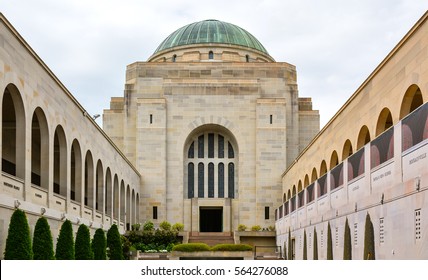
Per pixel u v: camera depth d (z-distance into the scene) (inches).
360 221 1120.8
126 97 2913.4
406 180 858.8
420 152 800.9
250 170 2792.8
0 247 897.5
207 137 2903.5
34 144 1701.5
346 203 1238.9
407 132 858.1
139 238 2276.1
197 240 2495.1
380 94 1077.8
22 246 871.1
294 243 2027.6
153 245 2228.1
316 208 1598.2
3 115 1365.7
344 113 1371.8
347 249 1204.5
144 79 2925.7
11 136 1482.5
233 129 2815.0
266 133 2792.8
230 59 3265.3
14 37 957.2
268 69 2972.4
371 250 1032.2
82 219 1461.6
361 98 1216.2
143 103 2805.1
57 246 1101.7
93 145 1614.2
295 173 2230.6
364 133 1232.2
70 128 1357.0
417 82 878.4
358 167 1143.0
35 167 1729.8
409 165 847.1
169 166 2792.8
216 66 2977.4
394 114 992.2
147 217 2723.9
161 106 2802.7
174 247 1993.1
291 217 2095.2
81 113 1471.5
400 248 880.9
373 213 1031.0
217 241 2504.9
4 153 1433.3
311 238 1672.0
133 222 2539.4
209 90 2847.0
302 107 3061.0
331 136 1521.9
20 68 991.0
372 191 1040.2
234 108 2837.1
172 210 2753.4
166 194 2765.7
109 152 1868.8
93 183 1624.0
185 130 2815.0
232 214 2763.3
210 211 3193.9
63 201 1294.3
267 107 2817.4
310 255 1684.3
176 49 3334.2
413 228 824.3
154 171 2755.9
